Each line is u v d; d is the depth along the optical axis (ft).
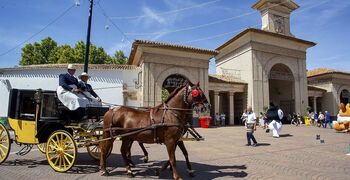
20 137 30.14
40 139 28.96
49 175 25.86
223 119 106.83
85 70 60.08
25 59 136.15
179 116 24.35
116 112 26.71
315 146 44.47
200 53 97.25
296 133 68.80
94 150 33.68
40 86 83.25
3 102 82.17
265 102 112.68
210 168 28.68
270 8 124.16
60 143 27.48
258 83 112.47
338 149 41.14
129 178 24.77
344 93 144.87
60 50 134.21
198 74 97.91
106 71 87.51
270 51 117.08
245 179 24.07
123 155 26.12
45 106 29.71
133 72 90.27
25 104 30.53
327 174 25.54
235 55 123.03
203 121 90.74
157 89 90.33
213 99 109.81
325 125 94.73
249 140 46.44
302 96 123.03
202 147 44.73
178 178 23.02
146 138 24.93
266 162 31.55
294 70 122.62
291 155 36.17
